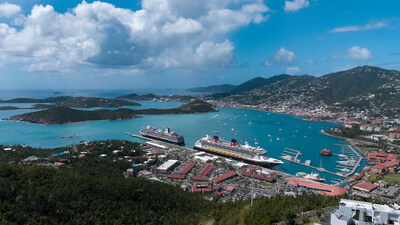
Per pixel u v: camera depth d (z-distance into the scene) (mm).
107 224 127250
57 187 144125
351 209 94812
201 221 137750
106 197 147500
